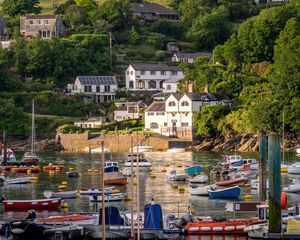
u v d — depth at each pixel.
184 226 125.50
